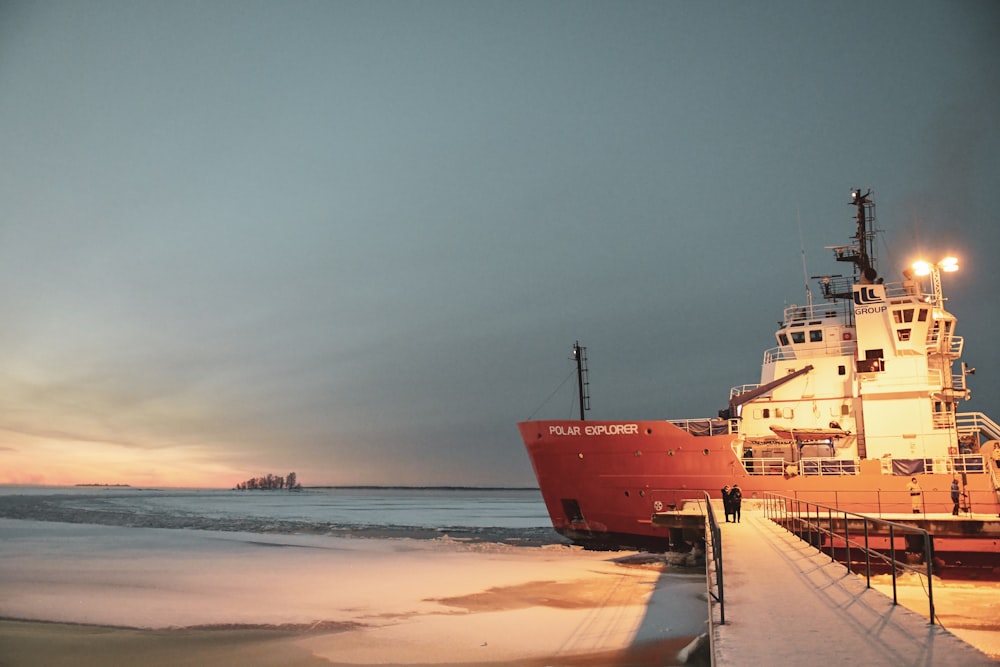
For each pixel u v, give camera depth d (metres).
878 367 32.34
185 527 68.25
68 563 38.22
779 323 37.69
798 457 33.06
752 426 34.84
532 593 27.19
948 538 26.17
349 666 18.28
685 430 32.78
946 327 35.03
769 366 36.19
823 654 8.50
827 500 30.14
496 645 19.73
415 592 28.00
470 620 22.83
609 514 34.09
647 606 24.14
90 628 22.61
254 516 92.88
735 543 19.30
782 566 15.34
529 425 35.88
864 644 8.91
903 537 27.88
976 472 28.61
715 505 31.11
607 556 37.34
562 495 35.22
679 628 21.09
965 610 20.69
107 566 36.94
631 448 33.62
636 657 18.31
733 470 31.73
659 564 33.59
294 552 43.84
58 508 106.75
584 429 34.56
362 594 27.78
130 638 21.36
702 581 28.61
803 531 26.66
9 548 46.25
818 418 33.84
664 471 32.94
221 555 42.19
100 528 65.44
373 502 181.62
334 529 66.75
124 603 26.42
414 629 21.78
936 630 9.62
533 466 36.28
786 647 8.85
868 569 13.02
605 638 20.19
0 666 18.73
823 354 35.06
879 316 32.84
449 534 61.16
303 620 23.36
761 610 11.02
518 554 41.06
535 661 18.22
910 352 32.28
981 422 32.72
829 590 12.62
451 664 18.17
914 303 32.16
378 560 38.84
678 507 32.50
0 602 26.55
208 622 23.22
